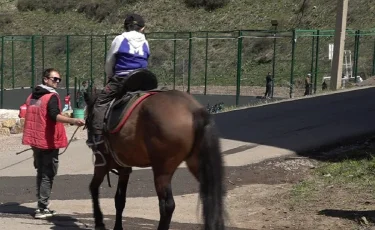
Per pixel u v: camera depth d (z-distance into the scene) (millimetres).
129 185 11625
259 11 50594
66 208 10242
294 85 36844
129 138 7211
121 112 7320
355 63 30125
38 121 9125
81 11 57344
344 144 13414
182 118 6820
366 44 40125
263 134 14922
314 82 30766
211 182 6711
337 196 9727
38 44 53000
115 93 7668
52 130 9180
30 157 14969
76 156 14391
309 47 42594
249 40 46281
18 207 10328
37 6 59594
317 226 8344
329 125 15344
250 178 11445
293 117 16844
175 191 11062
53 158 9305
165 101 7016
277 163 12305
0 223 9047
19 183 12375
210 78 43281
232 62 44750
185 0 54281
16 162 14523
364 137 13836
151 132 6945
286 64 41906
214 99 34969
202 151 6773
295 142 13789
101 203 10555
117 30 53188
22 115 14477
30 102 9250
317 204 9414
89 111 7988
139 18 7918
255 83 41031
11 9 61094
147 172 12594
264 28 48125
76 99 30516
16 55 52062
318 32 29750
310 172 11578
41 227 8812
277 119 16719
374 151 12258
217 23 50562
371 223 8219
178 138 6789
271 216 9055
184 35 48250
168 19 52875
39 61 50656
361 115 16469
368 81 26125
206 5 53031
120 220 8289
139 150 7188
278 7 50156
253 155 12953
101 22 55250
